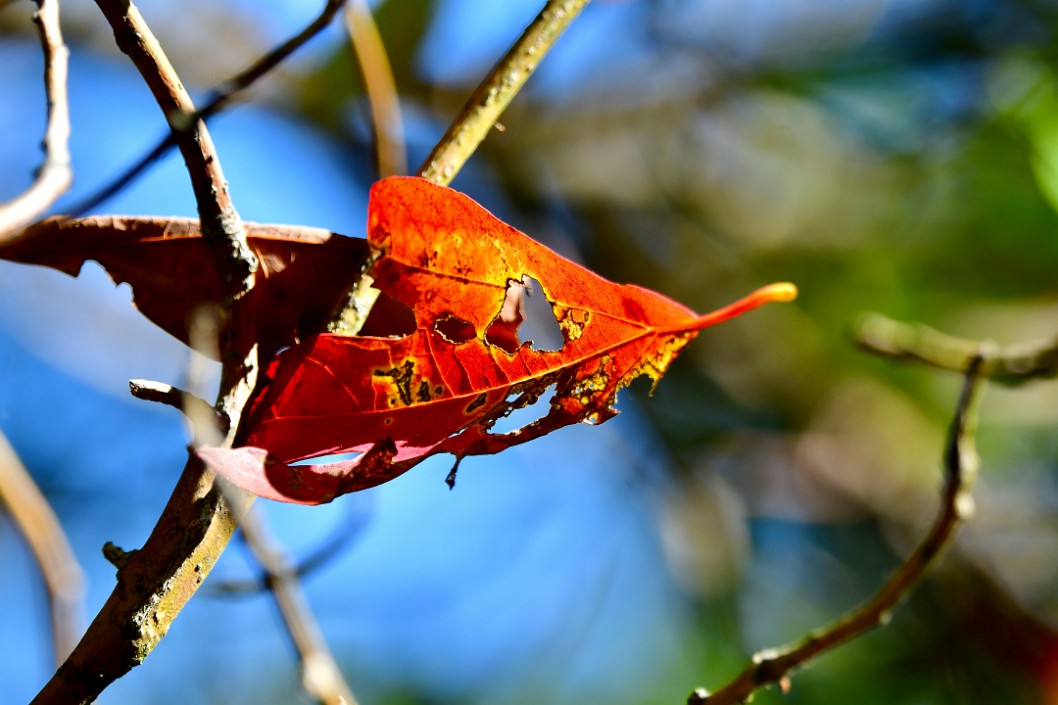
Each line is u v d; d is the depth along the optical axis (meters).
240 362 0.59
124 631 0.58
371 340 0.59
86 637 0.58
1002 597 1.23
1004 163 1.35
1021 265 1.40
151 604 0.58
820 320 1.52
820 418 1.50
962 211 1.43
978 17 1.42
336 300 0.60
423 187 0.59
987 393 1.39
